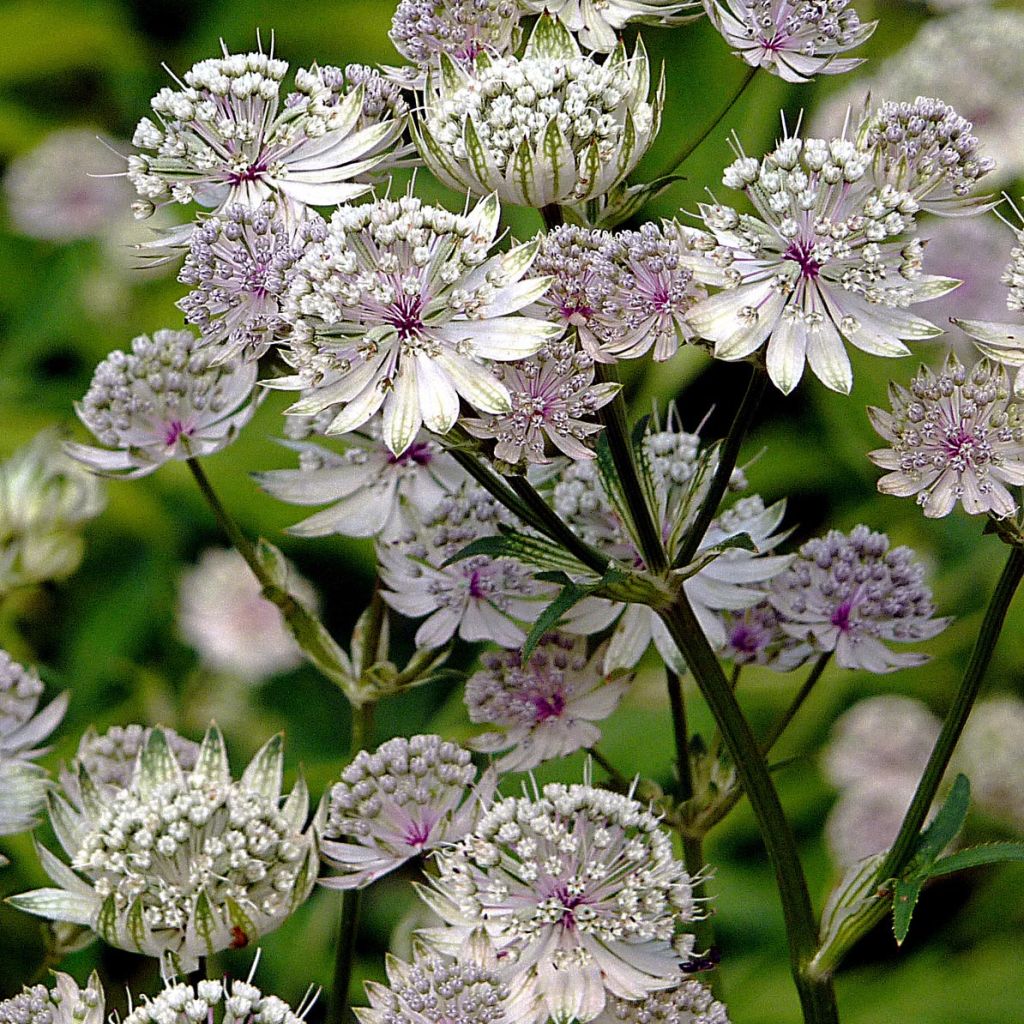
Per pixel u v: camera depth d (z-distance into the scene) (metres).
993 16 0.85
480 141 0.60
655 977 0.60
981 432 0.60
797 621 0.63
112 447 0.65
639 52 0.61
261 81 0.61
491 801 0.62
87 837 0.61
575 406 0.60
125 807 0.62
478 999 0.60
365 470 0.65
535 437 0.60
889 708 0.78
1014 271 0.60
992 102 0.82
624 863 0.61
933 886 0.76
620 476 0.61
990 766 0.76
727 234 0.60
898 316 0.60
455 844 0.61
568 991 0.60
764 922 0.76
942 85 0.83
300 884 0.61
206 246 0.60
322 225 0.60
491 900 0.61
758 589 0.64
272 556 0.65
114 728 0.65
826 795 0.80
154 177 0.61
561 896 0.61
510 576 0.64
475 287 0.59
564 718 0.64
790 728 0.82
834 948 0.62
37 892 0.62
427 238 0.59
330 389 0.59
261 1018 0.59
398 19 0.62
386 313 0.59
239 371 0.64
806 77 0.62
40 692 0.66
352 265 0.59
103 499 0.73
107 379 0.64
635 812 0.61
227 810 0.61
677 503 0.64
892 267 0.60
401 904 0.76
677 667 0.63
